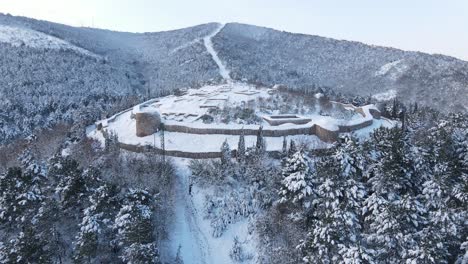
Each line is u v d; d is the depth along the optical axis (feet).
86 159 227.81
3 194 159.63
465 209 149.59
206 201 194.70
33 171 174.91
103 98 531.50
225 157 213.25
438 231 140.05
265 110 296.10
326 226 140.77
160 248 168.76
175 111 290.35
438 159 176.96
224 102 310.04
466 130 208.74
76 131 299.17
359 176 173.17
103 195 158.40
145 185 190.70
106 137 242.99
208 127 253.65
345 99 418.72
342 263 130.41
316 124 254.27
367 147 183.73
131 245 145.07
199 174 208.13
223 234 181.98
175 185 206.39
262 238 172.65
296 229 169.17
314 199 164.76
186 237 179.63
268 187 194.29
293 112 300.40
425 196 157.89
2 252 138.51
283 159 200.85
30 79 562.25
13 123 473.67
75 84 592.19
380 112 346.54
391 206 142.61
